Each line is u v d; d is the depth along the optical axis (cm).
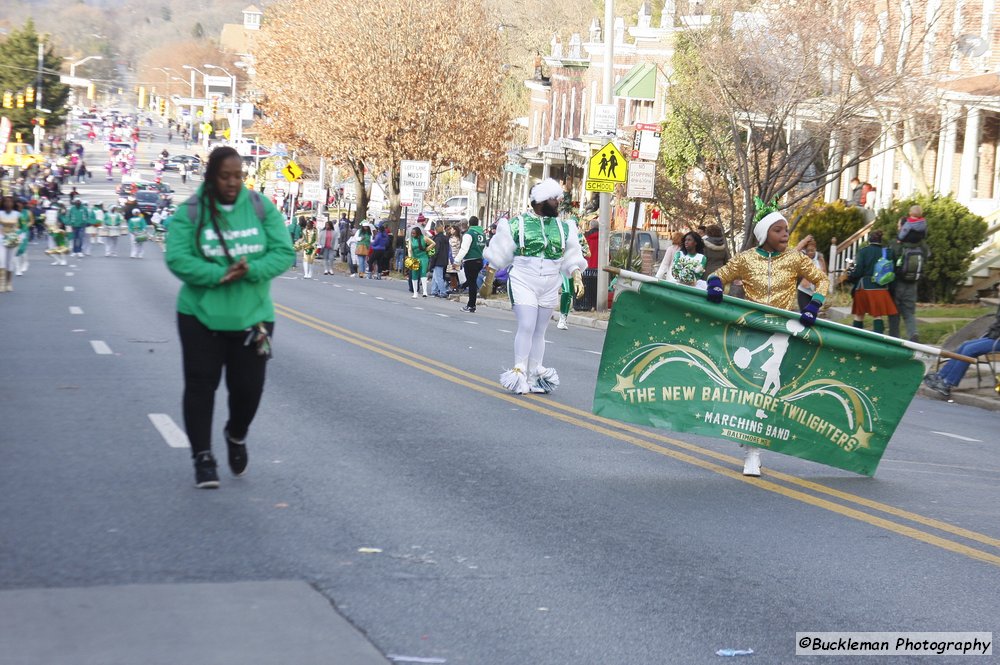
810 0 3734
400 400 1719
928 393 2448
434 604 805
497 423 1563
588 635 762
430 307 4084
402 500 1101
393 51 7031
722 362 1288
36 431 1375
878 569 952
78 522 972
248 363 1092
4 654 678
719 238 3047
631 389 1290
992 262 3966
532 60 12656
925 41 4053
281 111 7912
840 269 4166
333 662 689
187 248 1040
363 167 7775
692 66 4409
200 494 1082
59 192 12331
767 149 4206
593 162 3944
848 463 1316
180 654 690
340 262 7619
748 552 983
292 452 1298
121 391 1698
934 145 4850
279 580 839
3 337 2372
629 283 1286
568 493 1169
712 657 736
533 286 1842
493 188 9806
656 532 1031
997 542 1063
